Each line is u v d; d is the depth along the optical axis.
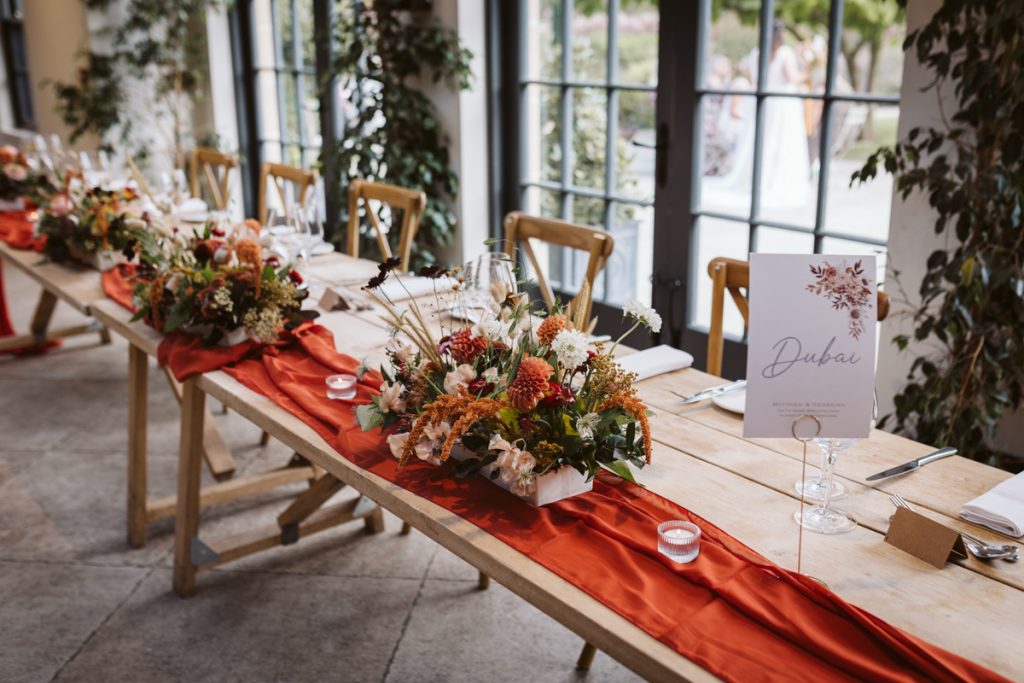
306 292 2.49
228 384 2.24
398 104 4.69
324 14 5.48
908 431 3.06
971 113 2.68
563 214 4.61
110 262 3.27
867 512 1.59
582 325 1.99
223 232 2.59
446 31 4.57
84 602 2.71
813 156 3.51
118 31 6.37
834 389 1.45
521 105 4.66
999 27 2.50
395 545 3.01
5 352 4.79
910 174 2.78
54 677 2.38
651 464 1.77
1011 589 1.37
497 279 1.83
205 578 2.82
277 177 4.23
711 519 1.56
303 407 2.06
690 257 4.03
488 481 1.72
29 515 3.20
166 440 3.81
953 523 1.55
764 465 1.76
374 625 2.59
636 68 4.09
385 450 1.84
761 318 1.44
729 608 1.34
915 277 3.06
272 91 6.41
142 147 6.62
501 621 2.61
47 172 4.28
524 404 1.56
